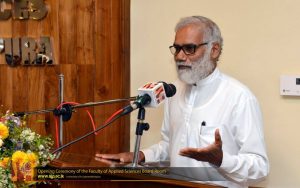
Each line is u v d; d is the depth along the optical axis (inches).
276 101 85.0
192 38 71.7
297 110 83.6
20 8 98.8
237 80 82.0
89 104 66.7
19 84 100.3
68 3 98.4
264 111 86.0
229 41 88.0
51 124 98.7
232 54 87.8
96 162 59.6
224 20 88.3
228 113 72.5
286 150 84.7
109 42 97.9
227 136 72.6
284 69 83.9
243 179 67.4
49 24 99.0
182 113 77.6
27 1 98.6
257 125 72.0
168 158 83.3
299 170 83.9
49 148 64.4
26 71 100.0
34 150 57.7
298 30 82.5
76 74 98.8
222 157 62.5
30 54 99.3
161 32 94.9
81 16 98.2
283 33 83.7
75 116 98.6
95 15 97.8
